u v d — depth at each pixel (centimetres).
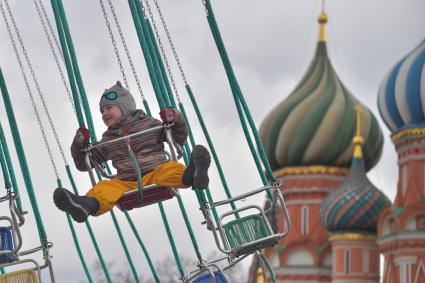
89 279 4750
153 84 3950
